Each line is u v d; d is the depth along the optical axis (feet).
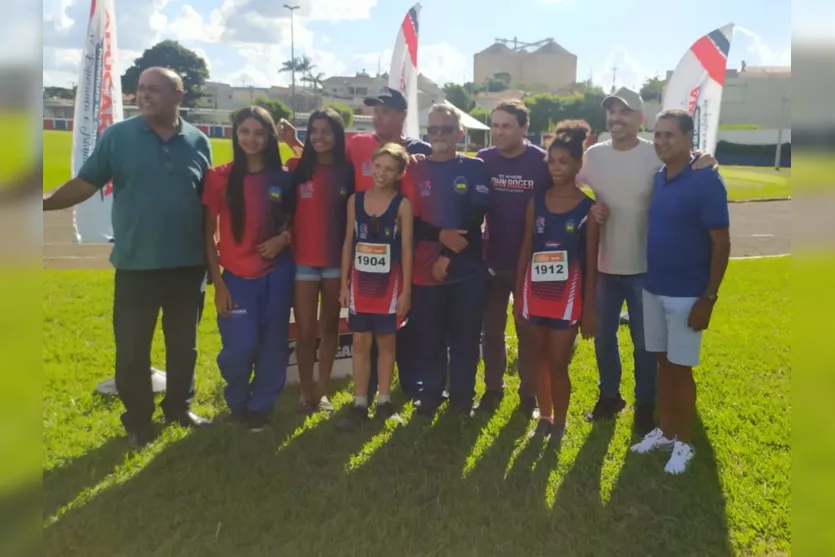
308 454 12.04
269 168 12.83
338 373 16.58
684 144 11.15
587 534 9.66
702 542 9.51
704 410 14.38
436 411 14.20
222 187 12.60
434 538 9.48
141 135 11.70
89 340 19.21
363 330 13.24
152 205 11.75
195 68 222.28
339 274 13.75
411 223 12.93
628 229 12.87
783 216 57.98
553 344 12.59
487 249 14.16
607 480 11.25
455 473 11.44
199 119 222.89
